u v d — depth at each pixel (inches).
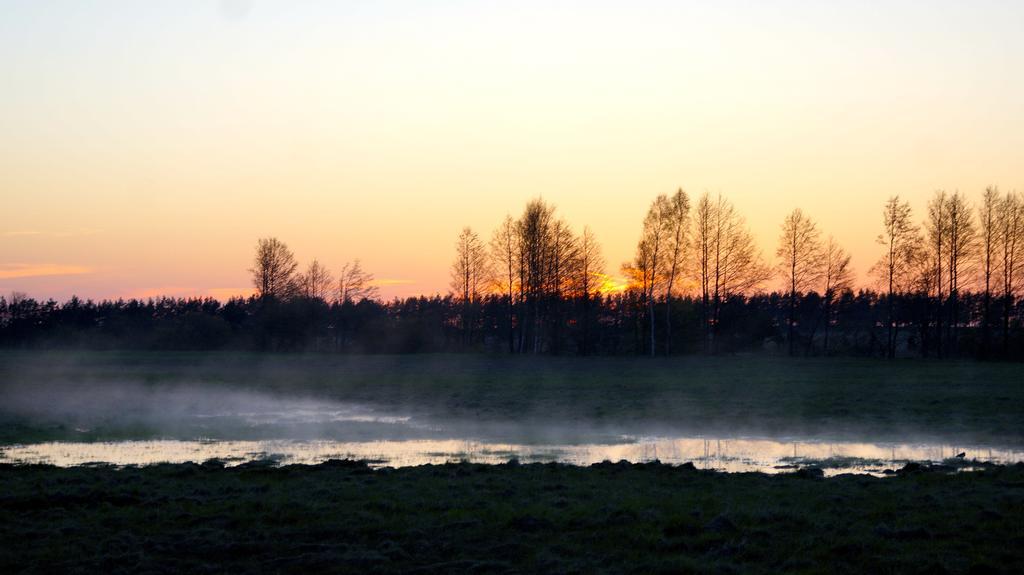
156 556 565.6
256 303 4557.1
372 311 4254.4
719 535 588.1
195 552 573.3
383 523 631.2
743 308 3843.5
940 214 3112.7
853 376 2156.7
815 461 983.0
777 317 4670.3
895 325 3316.9
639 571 525.0
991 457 1007.0
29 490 751.1
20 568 543.2
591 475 824.9
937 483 770.2
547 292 3494.1
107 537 602.5
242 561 557.0
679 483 779.4
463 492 737.6
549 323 3764.8
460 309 4384.8
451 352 3705.7
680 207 3260.3
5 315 5708.7
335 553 566.9
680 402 1598.2
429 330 3853.3
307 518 648.4
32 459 1018.7
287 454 1059.9
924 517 625.9
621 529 607.8
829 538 580.7
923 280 3112.7
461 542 589.6
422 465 904.9
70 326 5472.4
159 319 5556.1
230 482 790.5
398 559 558.3
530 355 3371.1
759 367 2568.9
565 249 3486.7
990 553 542.0
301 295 4116.6
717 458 1013.8
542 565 539.8
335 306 4212.6
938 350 3112.7
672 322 3565.5
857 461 980.6
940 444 1111.0
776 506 668.7
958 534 583.8
